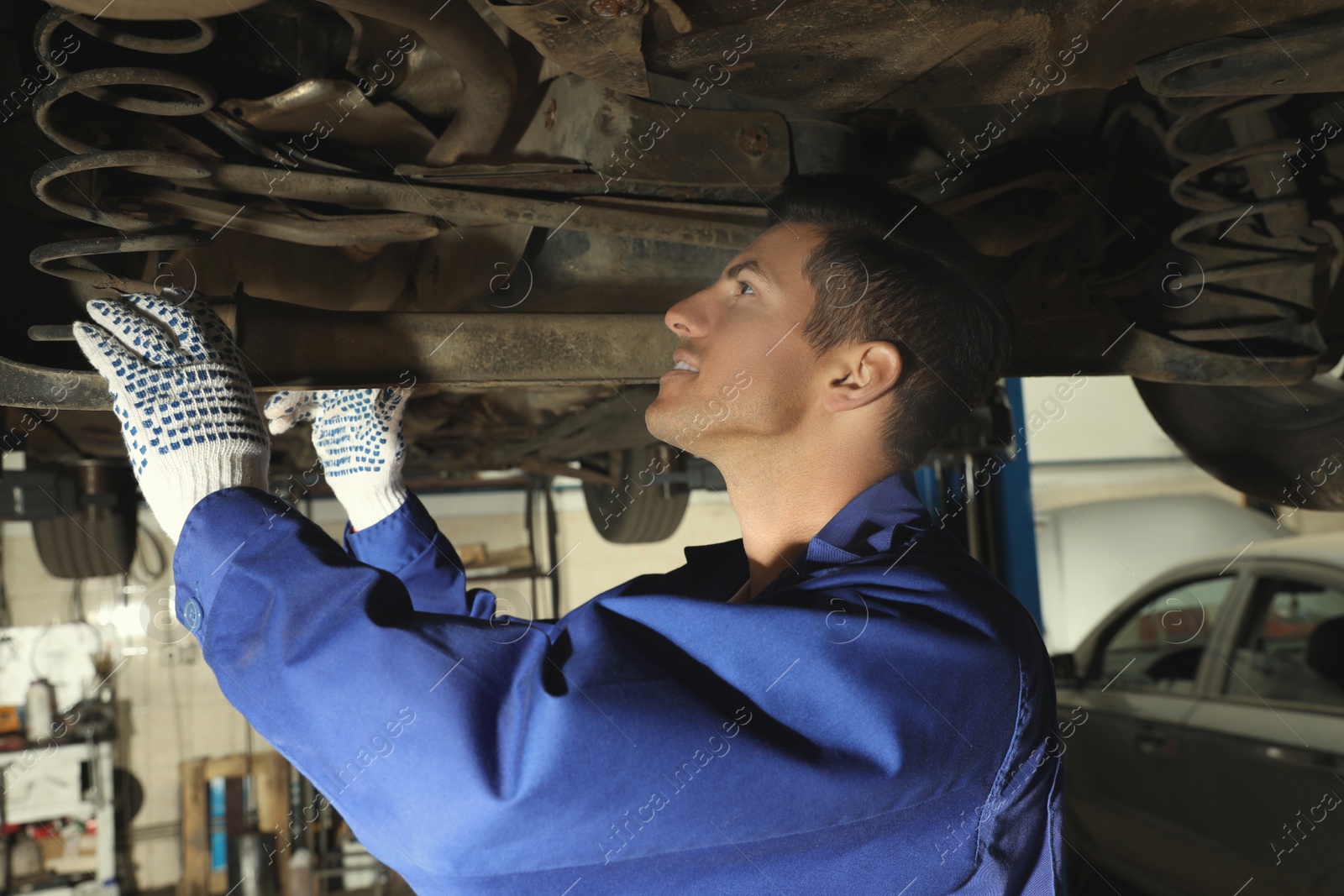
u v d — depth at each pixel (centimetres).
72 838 546
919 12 108
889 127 177
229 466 75
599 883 60
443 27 111
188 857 537
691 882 60
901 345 87
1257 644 321
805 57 116
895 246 91
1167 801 324
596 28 103
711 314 91
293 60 138
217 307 112
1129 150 196
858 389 85
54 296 108
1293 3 113
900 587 68
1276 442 221
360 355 119
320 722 60
